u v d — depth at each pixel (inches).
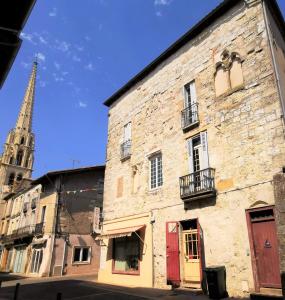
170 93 590.9
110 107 789.9
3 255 1299.2
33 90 2952.8
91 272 925.8
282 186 351.6
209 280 384.8
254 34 453.7
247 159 412.8
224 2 499.2
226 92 470.3
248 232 385.1
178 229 487.2
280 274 332.5
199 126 501.4
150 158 601.9
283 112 389.4
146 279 522.6
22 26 108.0
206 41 536.4
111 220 663.1
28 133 2751.0
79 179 1003.3
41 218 1000.2
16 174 2566.4
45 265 861.2
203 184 459.5
